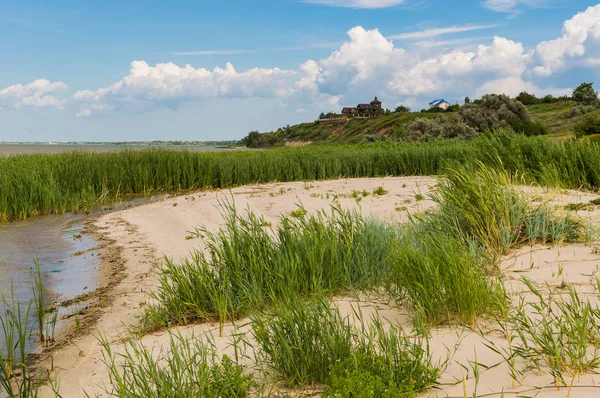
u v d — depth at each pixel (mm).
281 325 3451
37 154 21688
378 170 17766
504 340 3473
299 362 3248
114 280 6887
